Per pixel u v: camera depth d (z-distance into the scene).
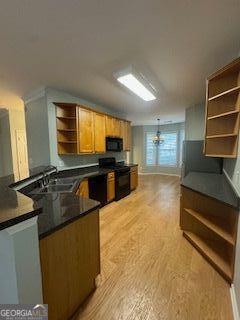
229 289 1.59
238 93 1.79
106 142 4.26
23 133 5.31
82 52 1.96
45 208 1.44
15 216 0.78
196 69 2.38
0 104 4.41
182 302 1.47
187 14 1.39
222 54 2.01
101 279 1.72
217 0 1.25
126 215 3.36
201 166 3.80
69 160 3.70
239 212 1.52
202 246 2.14
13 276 0.83
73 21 1.46
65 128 3.43
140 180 7.00
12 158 5.11
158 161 8.58
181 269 1.86
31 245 0.88
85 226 1.42
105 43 1.79
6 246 0.84
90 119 3.68
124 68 2.32
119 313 1.38
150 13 1.38
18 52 1.95
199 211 2.44
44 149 3.37
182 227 2.59
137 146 8.62
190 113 4.73
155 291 1.58
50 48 1.88
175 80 2.78
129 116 6.20
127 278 1.74
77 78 2.71
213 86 2.16
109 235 2.59
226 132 2.11
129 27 1.54
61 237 1.19
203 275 1.77
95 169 4.20
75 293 1.36
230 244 1.75
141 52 1.96
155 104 4.40
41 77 2.67
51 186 2.42
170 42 1.78
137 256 2.09
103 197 3.79
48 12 1.36
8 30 1.57
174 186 5.91
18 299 0.85
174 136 8.05
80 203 1.58
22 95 3.65
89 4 1.29
